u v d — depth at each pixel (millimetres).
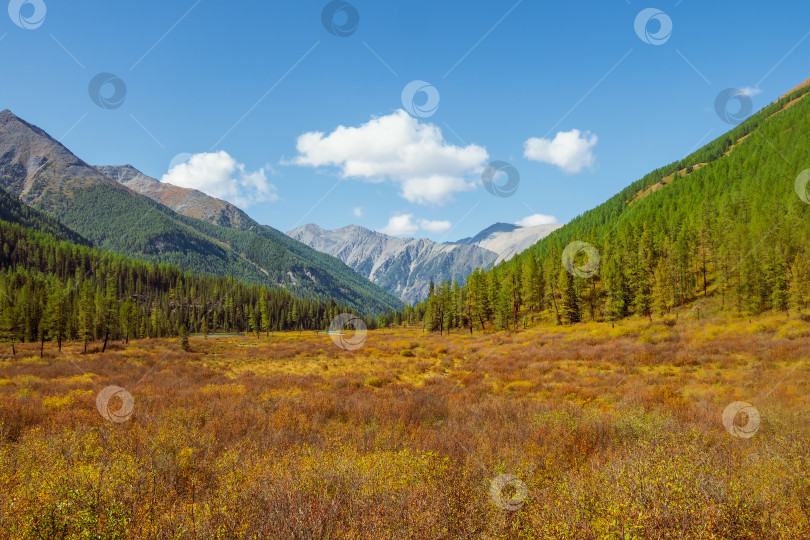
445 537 4504
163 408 13828
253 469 6559
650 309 59969
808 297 44969
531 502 5277
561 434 9438
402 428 11227
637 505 4316
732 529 4281
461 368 30703
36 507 4699
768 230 61125
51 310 57406
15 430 10828
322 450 7871
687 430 8648
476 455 7965
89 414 12484
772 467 6109
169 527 4586
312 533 4258
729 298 54594
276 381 25312
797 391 14992
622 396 16703
